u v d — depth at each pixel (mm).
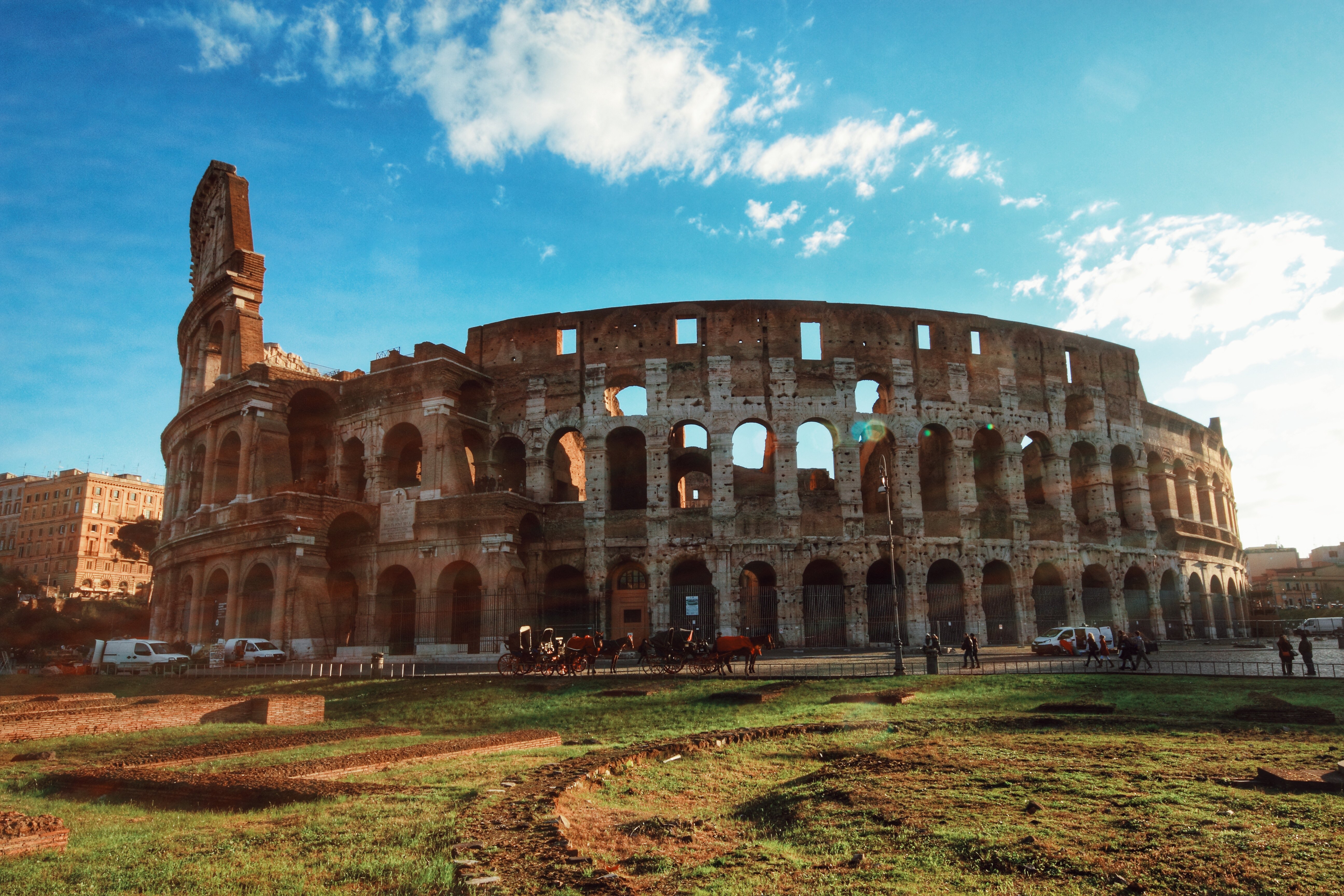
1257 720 24281
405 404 65500
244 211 74812
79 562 158000
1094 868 10766
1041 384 71750
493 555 58969
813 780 16812
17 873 11352
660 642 42688
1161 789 14672
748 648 41375
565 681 40094
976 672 40469
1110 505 72750
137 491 170375
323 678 45469
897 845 12180
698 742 21750
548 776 17172
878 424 65688
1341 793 13883
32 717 27531
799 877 11016
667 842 13062
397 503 63469
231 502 65250
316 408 71375
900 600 62844
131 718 29812
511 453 70812
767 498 63156
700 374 65375
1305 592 178500
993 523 66438
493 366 69062
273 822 14195
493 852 11797
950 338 69062
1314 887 9914
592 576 62312
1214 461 89062
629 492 69625
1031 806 13648
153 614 76312
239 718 32969
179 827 14250
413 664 53969
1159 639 72688
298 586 59125
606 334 66875
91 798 17516
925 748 19766
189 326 80312
